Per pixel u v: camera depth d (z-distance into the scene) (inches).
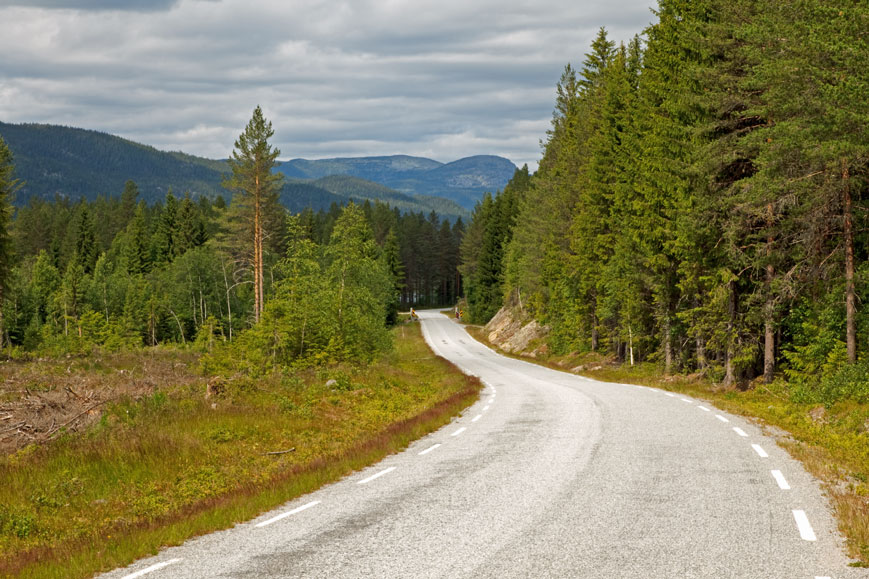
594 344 2166.6
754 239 1117.1
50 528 410.6
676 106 1152.2
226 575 273.9
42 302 3836.1
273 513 387.5
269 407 809.5
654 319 1615.4
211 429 671.8
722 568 261.3
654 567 264.4
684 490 395.9
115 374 1210.0
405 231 7308.1
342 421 811.4
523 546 297.1
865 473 438.0
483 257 4665.4
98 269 3791.8
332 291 1513.3
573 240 1963.6
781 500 366.3
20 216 5556.1
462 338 3833.7
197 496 479.2
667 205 1257.4
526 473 463.8
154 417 694.5
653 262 1357.0
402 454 582.2
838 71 733.9
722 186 1088.2
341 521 356.8
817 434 611.2
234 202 2422.5
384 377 1336.1
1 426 670.5
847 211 894.4
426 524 340.8
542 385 1310.3
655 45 1382.9
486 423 767.1
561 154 2518.5
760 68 853.8
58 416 705.0
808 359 993.5
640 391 1090.7
